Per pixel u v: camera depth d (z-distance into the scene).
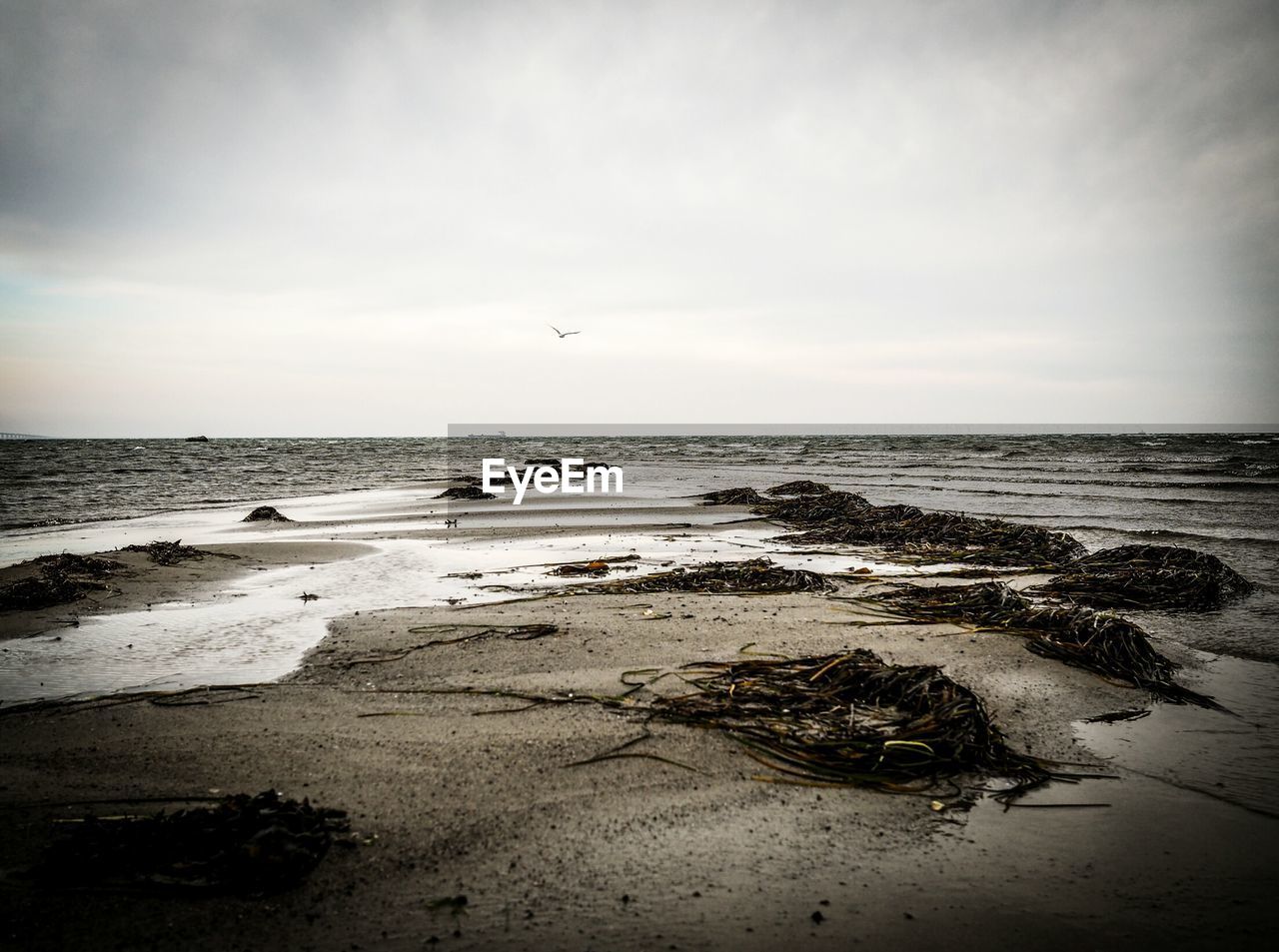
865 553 15.46
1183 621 9.69
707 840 4.39
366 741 5.69
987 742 5.56
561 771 5.19
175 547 14.90
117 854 3.94
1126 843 4.45
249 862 3.86
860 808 4.80
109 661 7.95
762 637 8.55
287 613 10.16
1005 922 3.71
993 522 16.52
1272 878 4.09
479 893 3.87
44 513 25.19
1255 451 62.22
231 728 5.96
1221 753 5.71
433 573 13.17
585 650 8.06
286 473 49.03
